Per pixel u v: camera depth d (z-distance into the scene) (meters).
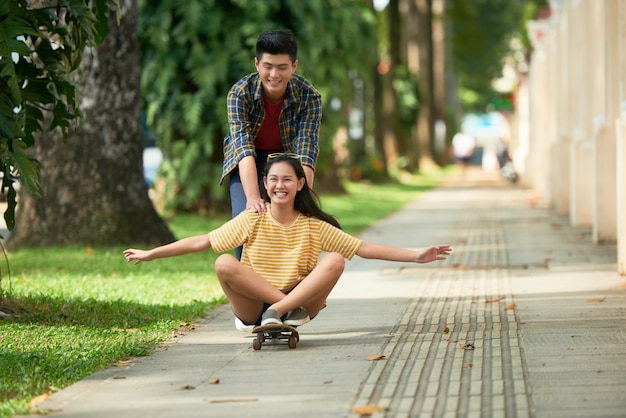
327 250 13.91
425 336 14.67
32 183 14.69
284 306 13.53
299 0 39.03
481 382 11.57
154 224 28.44
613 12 27.75
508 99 100.69
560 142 42.31
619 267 21.66
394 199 56.88
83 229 27.72
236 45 37.88
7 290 19.25
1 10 14.64
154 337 14.86
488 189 68.88
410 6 98.44
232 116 14.41
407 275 22.62
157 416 10.43
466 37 123.25
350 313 17.19
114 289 20.28
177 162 39.34
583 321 15.70
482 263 24.91
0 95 14.62
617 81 28.28
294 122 14.70
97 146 27.80
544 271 22.78
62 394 11.49
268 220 13.82
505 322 15.84
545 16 55.81
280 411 10.49
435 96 115.38
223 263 13.46
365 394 11.10
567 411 10.25
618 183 21.73
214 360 13.25
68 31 15.86
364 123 75.81
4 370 12.49
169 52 38.25
